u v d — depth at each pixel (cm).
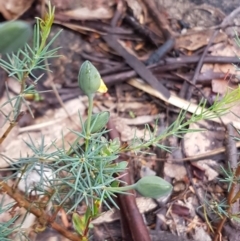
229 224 16
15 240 14
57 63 19
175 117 19
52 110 18
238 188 16
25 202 12
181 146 18
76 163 10
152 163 18
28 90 10
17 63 10
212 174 17
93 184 11
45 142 18
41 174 11
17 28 8
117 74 19
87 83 9
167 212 17
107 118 10
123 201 15
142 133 18
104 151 11
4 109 18
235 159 17
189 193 17
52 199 12
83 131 10
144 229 15
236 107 19
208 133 18
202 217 16
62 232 13
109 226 16
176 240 16
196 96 19
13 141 17
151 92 19
